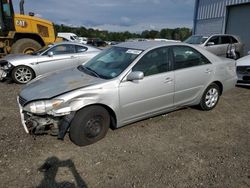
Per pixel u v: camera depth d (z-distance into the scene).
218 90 5.49
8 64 7.56
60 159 3.44
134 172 3.20
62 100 3.50
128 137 4.12
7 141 3.85
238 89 7.53
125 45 4.85
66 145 3.81
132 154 3.62
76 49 8.44
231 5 16.30
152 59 4.34
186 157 3.57
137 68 4.13
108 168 3.27
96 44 39.44
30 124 3.63
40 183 2.95
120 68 4.12
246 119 5.06
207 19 18.64
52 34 11.91
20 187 2.87
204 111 5.42
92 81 3.89
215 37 13.16
